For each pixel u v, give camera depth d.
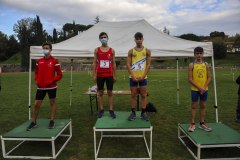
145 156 5.48
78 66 52.81
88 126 7.77
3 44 82.19
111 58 6.21
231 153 5.55
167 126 7.66
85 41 7.95
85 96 13.95
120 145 6.16
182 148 5.89
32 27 91.50
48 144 6.23
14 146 6.13
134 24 8.58
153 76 30.41
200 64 5.85
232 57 79.12
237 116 8.02
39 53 7.29
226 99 12.25
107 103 11.63
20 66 57.22
